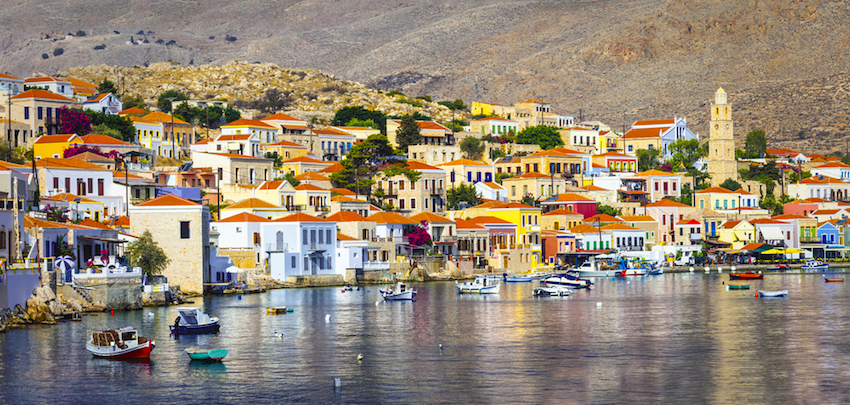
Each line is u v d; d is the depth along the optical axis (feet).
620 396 406.82
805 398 401.29
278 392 414.21
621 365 472.85
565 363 478.18
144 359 480.23
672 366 469.57
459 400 401.70
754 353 504.84
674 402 396.16
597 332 585.63
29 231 646.33
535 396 407.85
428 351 513.45
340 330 592.60
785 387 420.77
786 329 596.70
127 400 399.44
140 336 517.14
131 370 454.40
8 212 595.88
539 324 626.23
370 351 513.45
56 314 596.70
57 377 437.58
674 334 575.79
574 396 407.85
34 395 406.21
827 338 555.69
